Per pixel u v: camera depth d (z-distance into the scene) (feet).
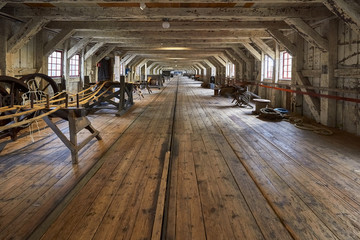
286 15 19.62
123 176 10.50
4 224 7.20
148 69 94.12
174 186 9.63
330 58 19.53
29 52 23.63
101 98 27.45
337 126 19.95
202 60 83.20
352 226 7.16
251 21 24.93
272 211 7.93
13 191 9.16
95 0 14.65
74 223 7.25
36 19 19.93
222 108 30.07
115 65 47.44
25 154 13.23
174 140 16.05
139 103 34.32
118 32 30.66
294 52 24.81
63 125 20.42
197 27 25.46
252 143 15.44
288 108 28.43
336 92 19.58
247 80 42.88
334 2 14.16
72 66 33.53
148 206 8.16
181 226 7.11
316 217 7.60
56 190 9.26
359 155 13.26
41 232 6.82
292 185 9.75
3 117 10.07
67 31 25.27
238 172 11.00
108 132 18.03
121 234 6.76
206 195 8.93
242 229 7.00
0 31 19.39
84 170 11.11
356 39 17.19
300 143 15.49
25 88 17.89
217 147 14.62
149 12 19.77
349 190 9.36
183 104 33.55
